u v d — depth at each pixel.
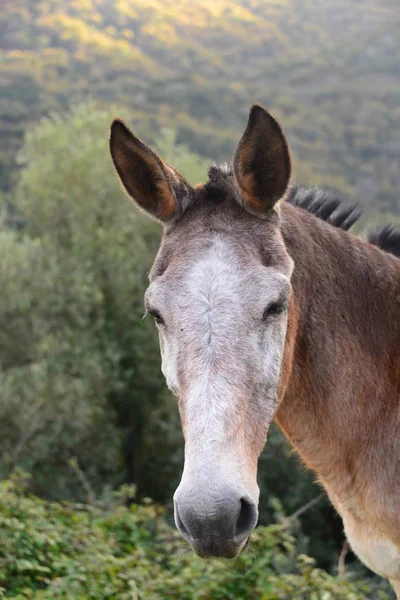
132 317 15.55
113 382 14.71
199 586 5.25
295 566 6.32
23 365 15.14
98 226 16.67
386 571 3.89
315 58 73.69
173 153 18.25
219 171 3.56
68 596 4.84
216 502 2.67
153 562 6.10
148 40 76.12
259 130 3.26
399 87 64.94
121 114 18.52
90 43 69.69
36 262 15.32
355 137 53.53
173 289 3.08
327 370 3.73
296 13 88.44
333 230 3.97
